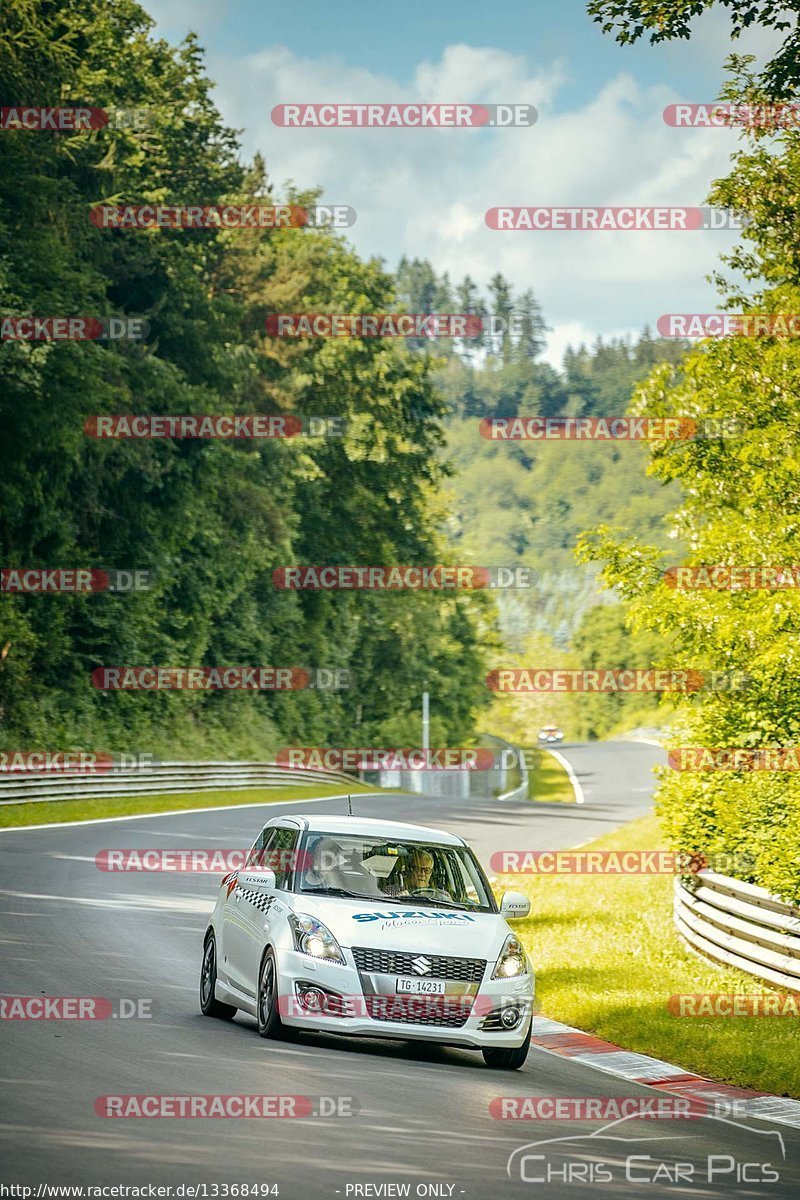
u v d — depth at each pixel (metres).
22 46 148.25
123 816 130.12
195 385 190.75
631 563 68.12
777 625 60.50
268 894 40.19
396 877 40.56
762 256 70.50
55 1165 22.86
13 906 64.81
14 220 150.00
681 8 60.97
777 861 56.41
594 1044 44.56
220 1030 38.88
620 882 98.06
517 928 74.69
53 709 167.75
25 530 164.12
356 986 36.91
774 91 63.69
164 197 190.88
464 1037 37.19
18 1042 34.31
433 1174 24.56
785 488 66.75
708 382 69.62
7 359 137.75
